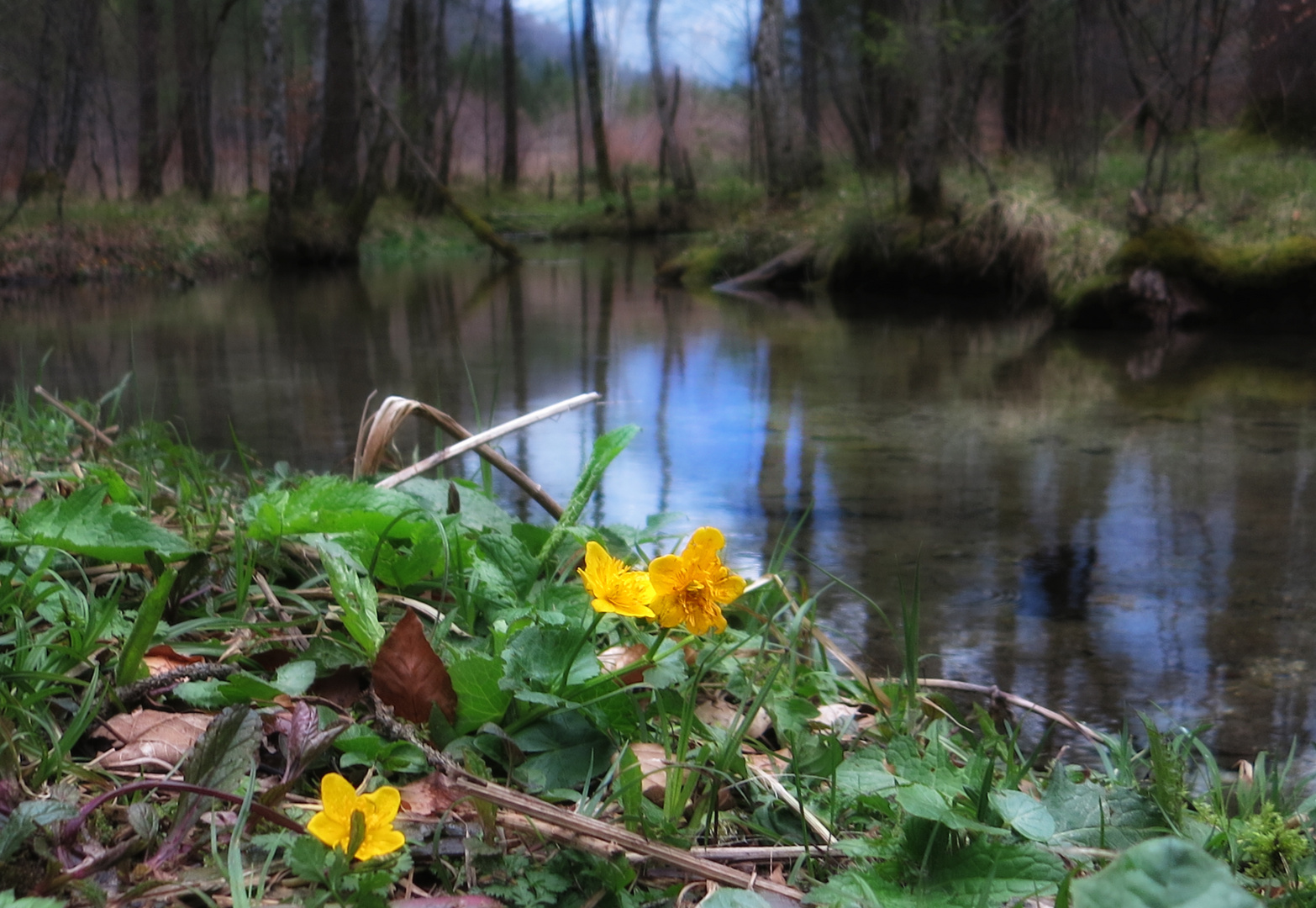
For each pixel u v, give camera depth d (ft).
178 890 4.26
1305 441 19.80
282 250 66.39
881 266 51.49
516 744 5.62
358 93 83.25
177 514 9.07
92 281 53.93
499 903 4.43
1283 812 6.25
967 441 19.85
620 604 5.22
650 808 5.31
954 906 4.62
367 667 6.22
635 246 92.89
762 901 4.56
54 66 68.95
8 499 8.83
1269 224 41.68
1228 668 10.03
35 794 4.85
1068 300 39.50
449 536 7.61
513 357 29.71
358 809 4.09
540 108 169.07
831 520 14.76
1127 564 13.10
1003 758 6.48
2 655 5.97
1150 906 3.18
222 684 5.66
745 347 32.50
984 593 12.04
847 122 68.08
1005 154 60.54
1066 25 57.00
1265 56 50.96
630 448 18.81
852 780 5.63
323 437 18.94
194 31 92.07
